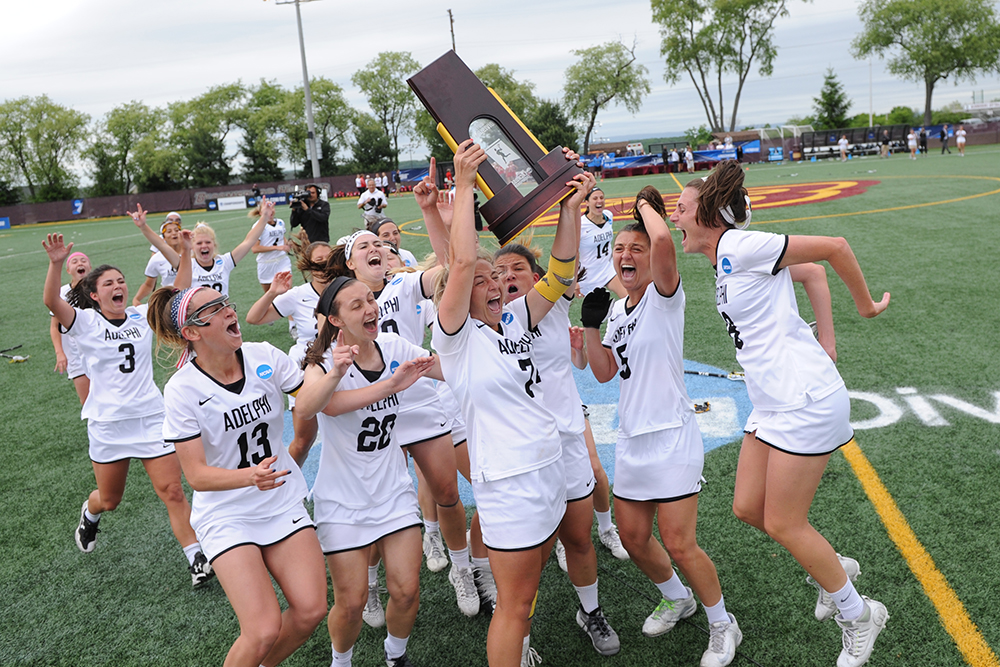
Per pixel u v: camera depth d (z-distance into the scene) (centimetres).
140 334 468
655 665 331
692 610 360
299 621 301
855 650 307
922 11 5603
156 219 4041
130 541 493
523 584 288
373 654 360
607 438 582
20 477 613
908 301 875
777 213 1742
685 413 333
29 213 4806
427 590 412
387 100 7288
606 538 434
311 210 1123
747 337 310
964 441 514
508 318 314
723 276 311
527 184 287
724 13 5912
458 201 279
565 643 354
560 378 348
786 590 373
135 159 6756
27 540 505
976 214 1470
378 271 429
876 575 377
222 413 312
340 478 324
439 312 289
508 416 290
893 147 4525
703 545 420
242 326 1115
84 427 724
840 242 290
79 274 581
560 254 305
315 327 554
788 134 4838
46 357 1011
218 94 7212
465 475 426
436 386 420
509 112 290
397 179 4891
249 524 309
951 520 419
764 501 318
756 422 320
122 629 397
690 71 6325
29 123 6600
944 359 675
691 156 4097
